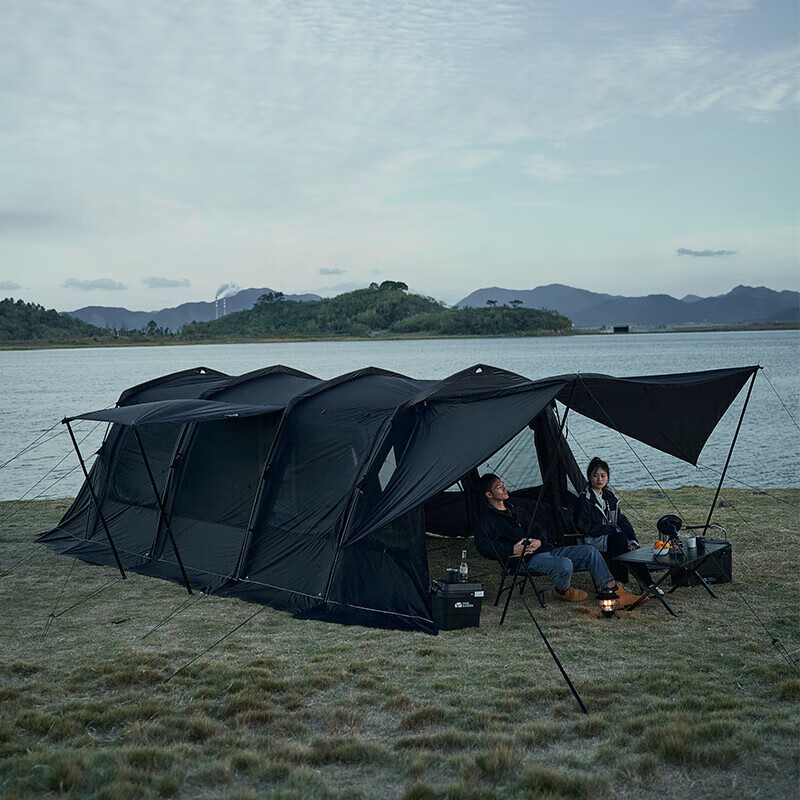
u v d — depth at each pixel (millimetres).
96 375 79438
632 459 22906
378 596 7453
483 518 7762
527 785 4207
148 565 9180
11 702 5375
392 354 137500
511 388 7523
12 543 10586
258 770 4402
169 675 5934
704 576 8031
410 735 4836
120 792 4078
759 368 7660
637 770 4324
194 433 9633
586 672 5883
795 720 4848
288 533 8305
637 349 146000
